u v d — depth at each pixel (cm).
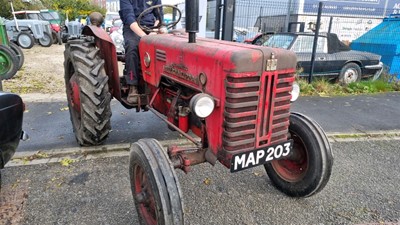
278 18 1041
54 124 460
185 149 238
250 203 280
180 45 256
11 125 269
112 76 362
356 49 939
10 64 745
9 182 303
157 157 207
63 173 322
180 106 273
